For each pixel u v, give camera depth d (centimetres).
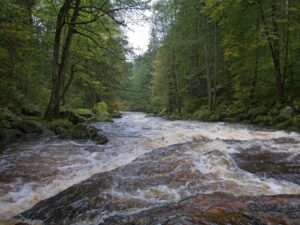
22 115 1551
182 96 3581
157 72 3869
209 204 362
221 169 637
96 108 3088
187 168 638
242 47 2277
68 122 1545
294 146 871
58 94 1617
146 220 342
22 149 985
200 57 3200
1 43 1315
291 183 564
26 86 1844
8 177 675
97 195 509
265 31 1856
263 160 720
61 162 813
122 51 1817
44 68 2120
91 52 2047
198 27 2725
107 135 1391
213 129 1530
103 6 1566
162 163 677
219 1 2058
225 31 2480
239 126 1717
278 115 1656
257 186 544
